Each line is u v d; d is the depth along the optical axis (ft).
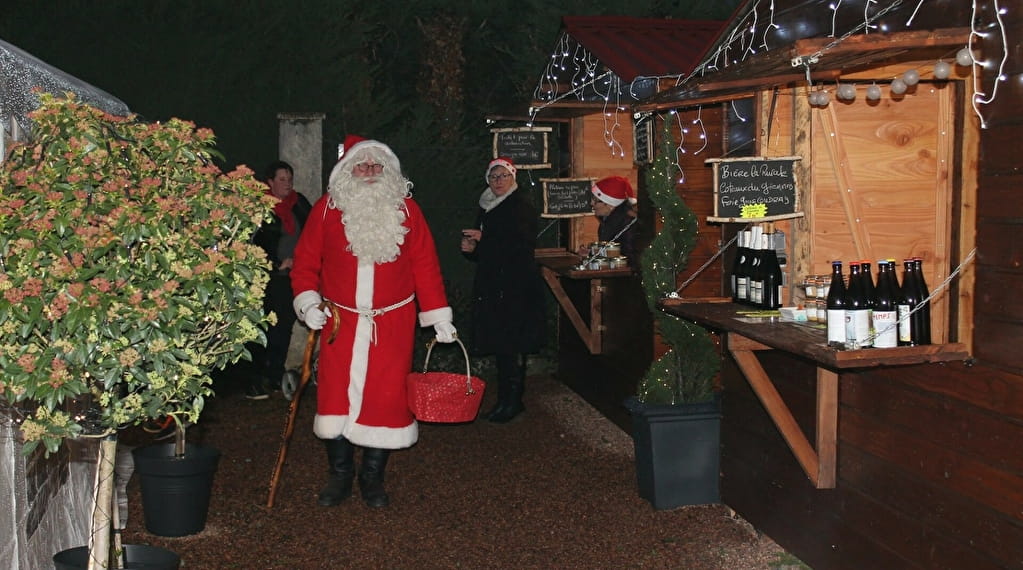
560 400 24.38
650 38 21.03
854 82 11.23
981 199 9.36
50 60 24.58
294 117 25.52
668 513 15.71
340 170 15.80
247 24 25.73
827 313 9.80
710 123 17.54
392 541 14.73
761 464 14.20
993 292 9.19
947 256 11.20
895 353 9.35
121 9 24.84
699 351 15.93
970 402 9.54
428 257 16.06
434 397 15.15
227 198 8.72
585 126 22.82
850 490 11.78
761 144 12.17
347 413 15.67
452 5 37.29
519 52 35.88
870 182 11.44
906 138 11.41
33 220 7.75
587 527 15.21
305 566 13.73
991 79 9.14
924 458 10.32
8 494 9.56
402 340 15.83
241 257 8.49
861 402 11.50
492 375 27.43
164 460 14.52
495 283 21.66
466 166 27.22
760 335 10.48
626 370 20.65
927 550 10.30
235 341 8.77
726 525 15.10
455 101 36.04
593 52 19.69
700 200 17.63
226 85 25.50
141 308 7.82
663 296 16.10
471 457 19.34
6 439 9.49
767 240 12.25
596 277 19.76
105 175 8.23
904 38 8.96
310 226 16.02
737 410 14.99
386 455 16.42
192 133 9.18
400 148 26.76
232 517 15.74
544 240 26.86
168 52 25.12
